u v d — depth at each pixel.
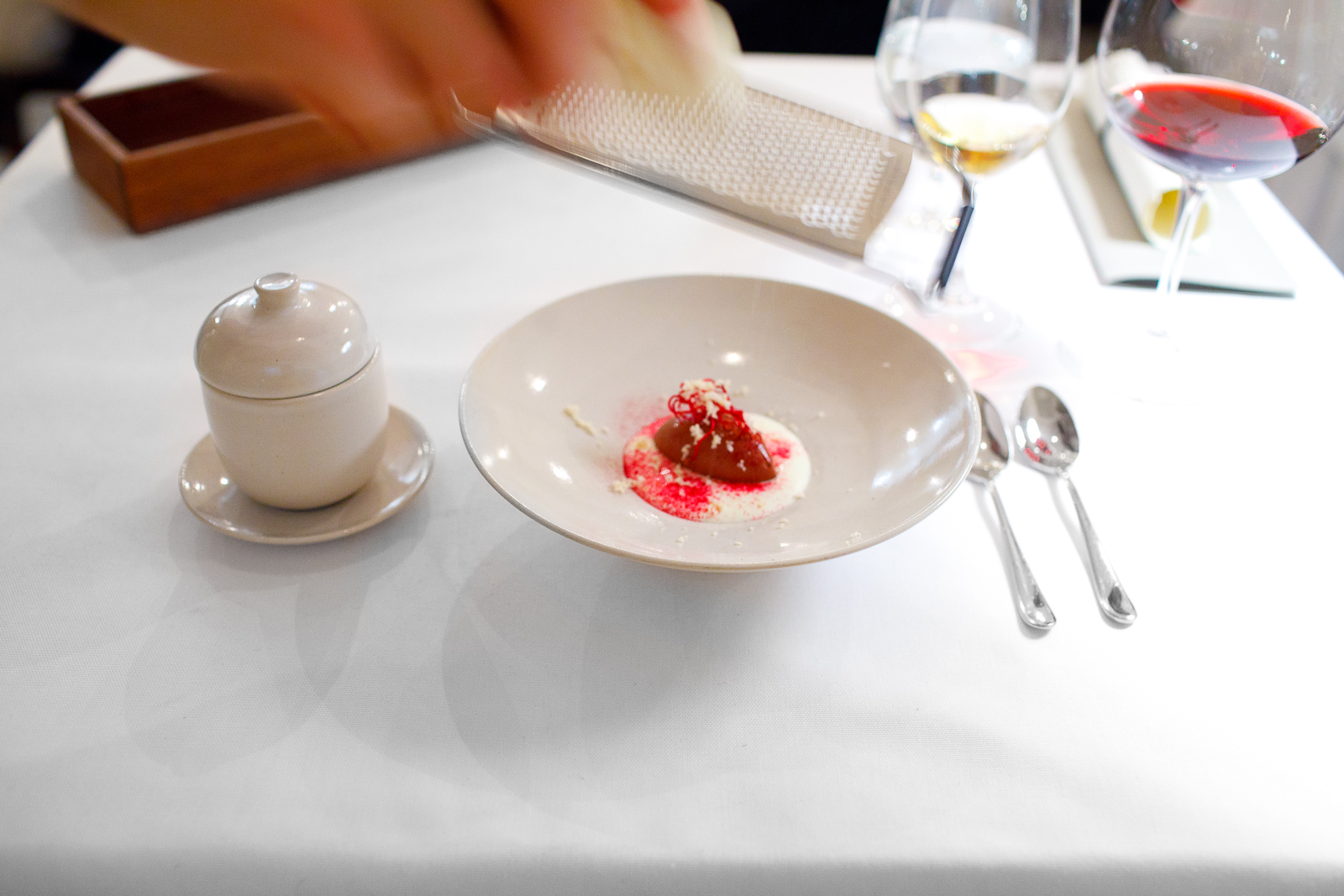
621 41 0.65
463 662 0.55
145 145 1.07
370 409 0.62
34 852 0.45
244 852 0.45
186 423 0.73
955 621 0.59
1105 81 0.78
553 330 0.71
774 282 0.76
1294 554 0.65
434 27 0.57
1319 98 0.69
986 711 0.53
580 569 0.62
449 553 0.62
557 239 0.99
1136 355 0.83
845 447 0.68
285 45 0.56
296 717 0.52
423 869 0.45
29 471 0.67
